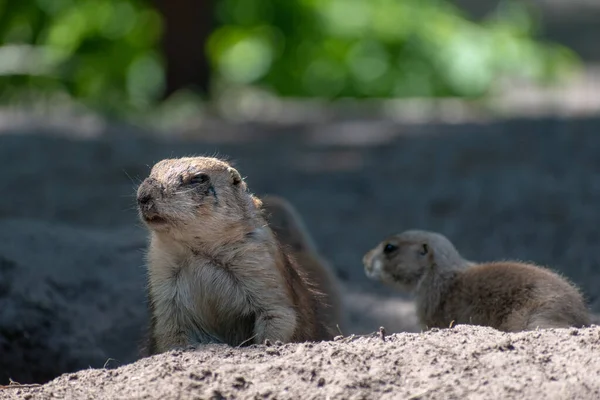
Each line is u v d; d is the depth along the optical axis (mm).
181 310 10586
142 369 8633
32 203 23047
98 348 14156
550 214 20750
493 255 18141
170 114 35438
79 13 37750
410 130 33219
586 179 24047
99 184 24922
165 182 10336
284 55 39875
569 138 29781
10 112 35844
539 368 7938
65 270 15086
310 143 31219
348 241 19688
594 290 15203
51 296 14555
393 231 20422
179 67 36344
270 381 8102
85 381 8555
